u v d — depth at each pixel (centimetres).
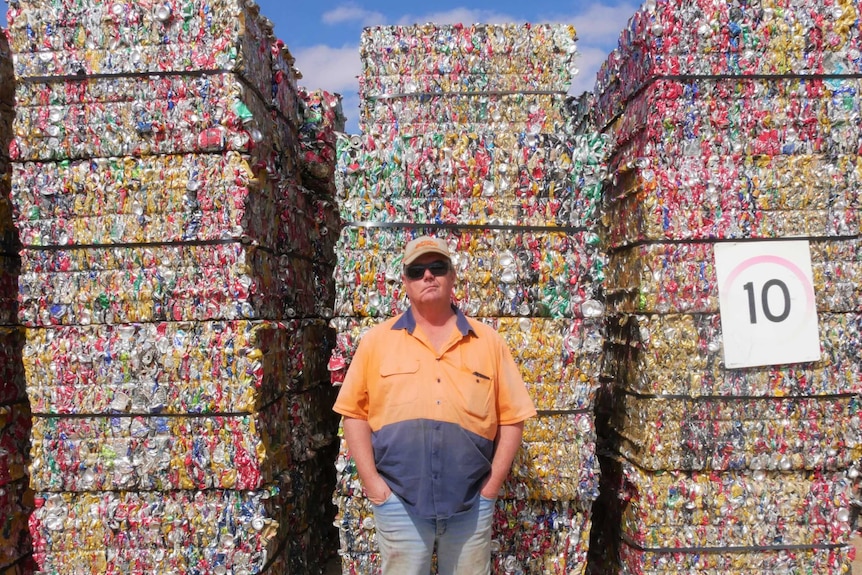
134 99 259
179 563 261
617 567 313
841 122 278
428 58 292
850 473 284
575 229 277
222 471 259
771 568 282
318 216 380
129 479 259
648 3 283
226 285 257
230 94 256
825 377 277
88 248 260
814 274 278
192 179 257
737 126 279
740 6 276
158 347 258
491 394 233
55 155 260
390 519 231
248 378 258
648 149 282
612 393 335
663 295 277
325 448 385
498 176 274
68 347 260
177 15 257
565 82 292
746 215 277
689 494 280
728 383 277
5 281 298
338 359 273
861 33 278
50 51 260
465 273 273
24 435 305
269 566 275
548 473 274
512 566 277
